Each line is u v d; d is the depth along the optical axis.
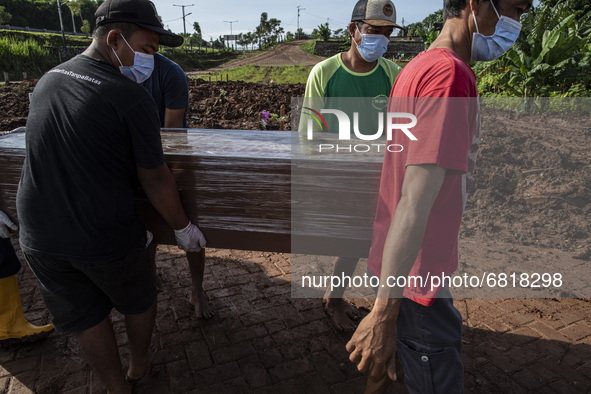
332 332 2.59
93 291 1.77
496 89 12.91
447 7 1.36
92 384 2.17
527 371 2.22
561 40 10.77
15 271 2.32
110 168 1.57
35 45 32.34
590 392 2.09
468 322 2.64
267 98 14.42
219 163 1.74
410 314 1.43
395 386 2.15
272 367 2.30
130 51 1.62
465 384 2.13
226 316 2.75
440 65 1.17
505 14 1.29
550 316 2.70
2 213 2.00
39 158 1.53
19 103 12.30
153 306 1.97
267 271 3.34
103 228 1.60
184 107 2.75
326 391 2.13
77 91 1.50
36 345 2.47
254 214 1.79
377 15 2.15
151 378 2.22
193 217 1.86
